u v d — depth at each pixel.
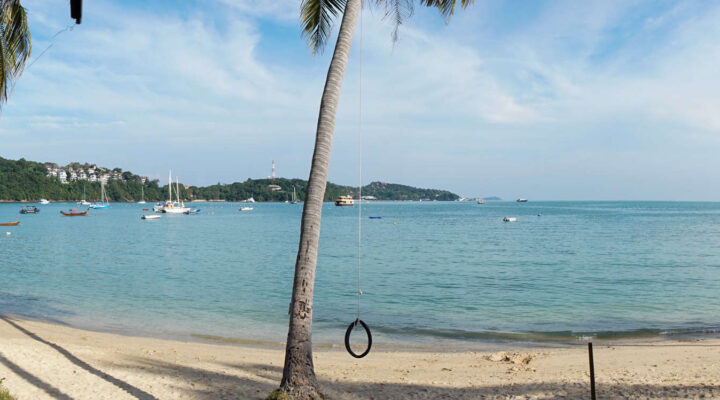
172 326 16.36
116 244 49.88
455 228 77.56
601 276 27.16
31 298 21.11
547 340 14.20
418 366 11.20
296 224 93.25
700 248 42.31
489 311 18.45
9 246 47.03
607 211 171.50
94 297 21.50
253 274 29.02
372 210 195.25
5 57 9.21
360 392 8.98
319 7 9.72
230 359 11.92
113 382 9.25
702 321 16.45
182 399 8.41
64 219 108.38
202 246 48.00
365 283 25.22
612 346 13.20
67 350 11.90
